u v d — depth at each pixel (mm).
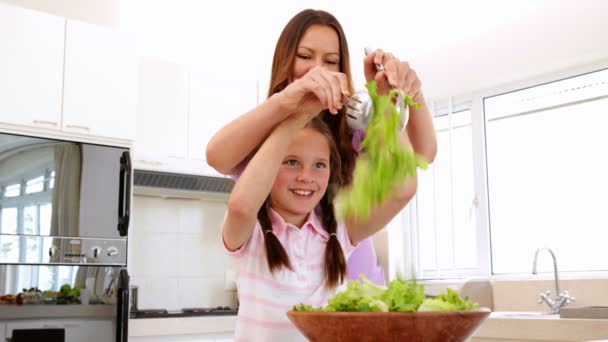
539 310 3455
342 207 966
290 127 947
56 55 3100
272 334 1010
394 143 761
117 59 3289
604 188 3473
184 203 4066
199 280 4055
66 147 3059
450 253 4145
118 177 3176
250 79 4031
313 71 883
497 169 4031
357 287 719
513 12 3744
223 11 3990
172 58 3941
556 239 3664
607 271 3387
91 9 3619
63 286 2926
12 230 2838
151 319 3266
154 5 3793
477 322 645
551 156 3746
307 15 1117
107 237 3084
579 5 3471
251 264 1045
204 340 3455
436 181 4277
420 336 620
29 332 2816
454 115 4305
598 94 3553
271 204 1076
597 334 1758
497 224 3986
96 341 2969
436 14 4023
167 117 3656
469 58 3992
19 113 2953
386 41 4285
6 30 2977
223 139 964
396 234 4348
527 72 3764
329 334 647
